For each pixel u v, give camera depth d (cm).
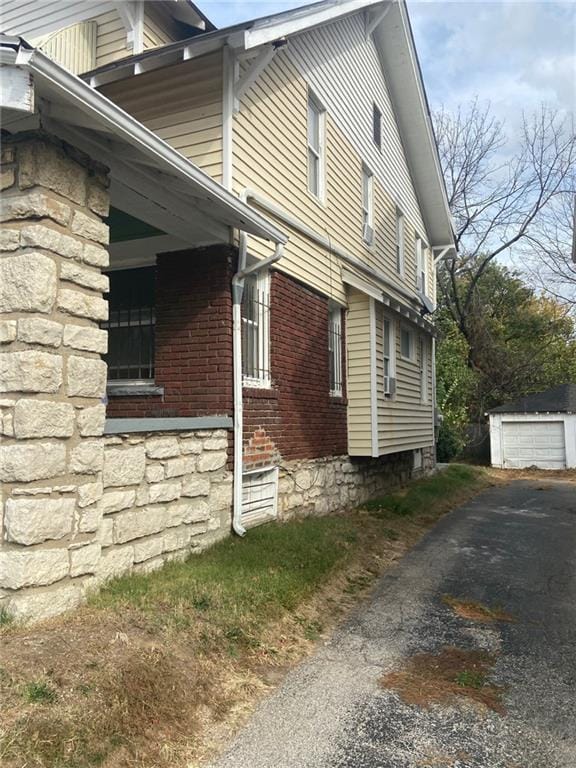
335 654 418
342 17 855
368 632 461
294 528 683
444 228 1627
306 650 422
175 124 649
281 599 471
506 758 297
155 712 302
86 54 760
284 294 752
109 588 418
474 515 1020
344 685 371
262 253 695
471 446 2383
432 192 1518
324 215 888
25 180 374
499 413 2186
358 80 1072
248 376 680
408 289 1373
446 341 2325
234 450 609
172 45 585
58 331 380
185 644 365
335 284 920
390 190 1258
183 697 321
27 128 374
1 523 358
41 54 315
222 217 575
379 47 1201
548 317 2875
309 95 860
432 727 324
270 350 716
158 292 642
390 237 1248
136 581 440
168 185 498
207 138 633
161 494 495
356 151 1048
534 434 2147
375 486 1080
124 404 650
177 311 633
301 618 467
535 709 346
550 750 304
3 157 380
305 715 333
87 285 405
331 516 841
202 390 616
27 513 354
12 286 371
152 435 487
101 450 411
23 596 353
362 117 1087
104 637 343
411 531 839
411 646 436
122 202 508
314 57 878
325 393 869
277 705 343
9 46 313
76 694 287
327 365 880
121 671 310
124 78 623
